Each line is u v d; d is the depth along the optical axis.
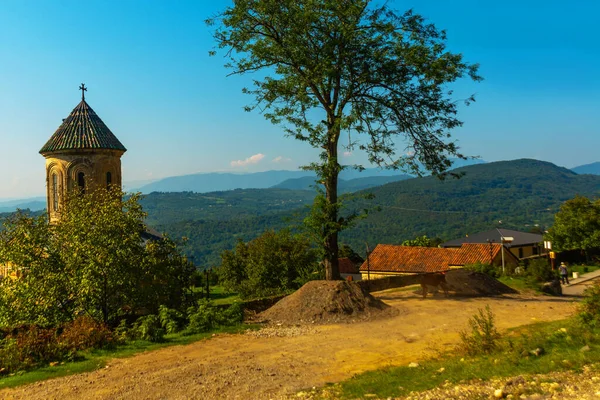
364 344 12.75
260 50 19.20
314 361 11.20
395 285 23.92
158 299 16.94
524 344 9.56
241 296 33.03
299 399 8.46
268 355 11.84
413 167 21.11
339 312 16.17
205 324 15.00
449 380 8.04
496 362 8.64
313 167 19.30
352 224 19.28
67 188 30.36
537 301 18.97
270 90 20.39
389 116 20.69
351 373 10.11
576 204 45.00
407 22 19.48
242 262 38.56
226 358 11.61
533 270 23.53
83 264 15.80
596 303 10.44
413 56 18.48
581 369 7.33
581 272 36.31
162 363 11.31
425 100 19.89
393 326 14.85
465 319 15.49
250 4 18.50
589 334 9.24
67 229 16.62
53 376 10.52
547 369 7.60
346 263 51.84
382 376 9.23
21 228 16.50
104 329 13.40
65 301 16.23
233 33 19.34
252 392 9.11
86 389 9.65
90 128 31.09
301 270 31.20
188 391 9.31
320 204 19.14
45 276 15.69
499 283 21.73
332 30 18.73
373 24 18.98
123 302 16.42
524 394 6.66
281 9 18.55
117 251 16.03
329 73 18.25
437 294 20.88
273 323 15.68
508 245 47.25
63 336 12.91
